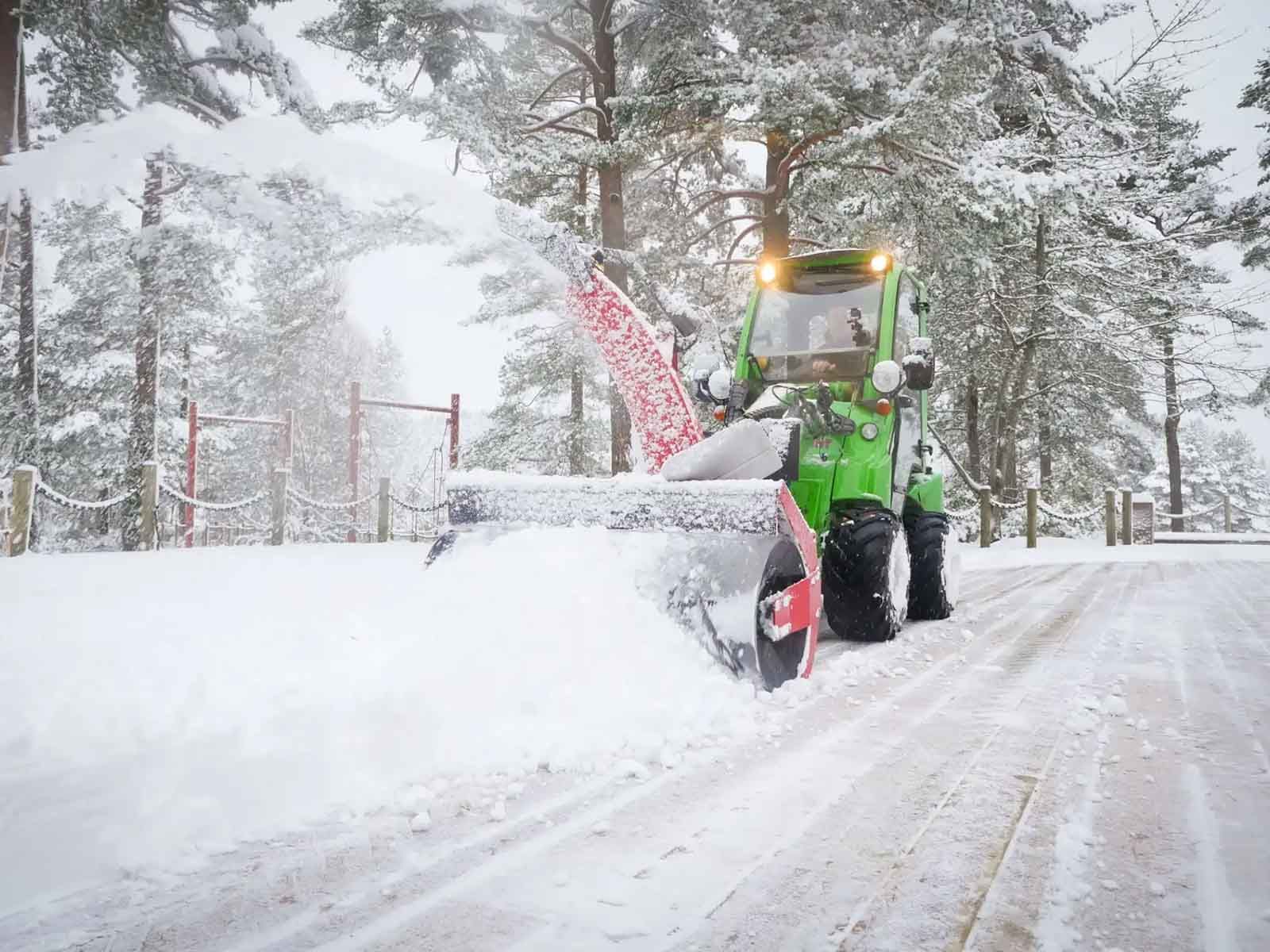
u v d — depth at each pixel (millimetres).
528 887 1499
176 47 11008
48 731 2008
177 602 3951
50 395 17719
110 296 15711
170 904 1434
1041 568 9422
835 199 11578
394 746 2117
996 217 9727
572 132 10680
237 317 17562
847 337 4699
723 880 1530
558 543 2949
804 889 1494
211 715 2100
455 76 9398
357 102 9305
